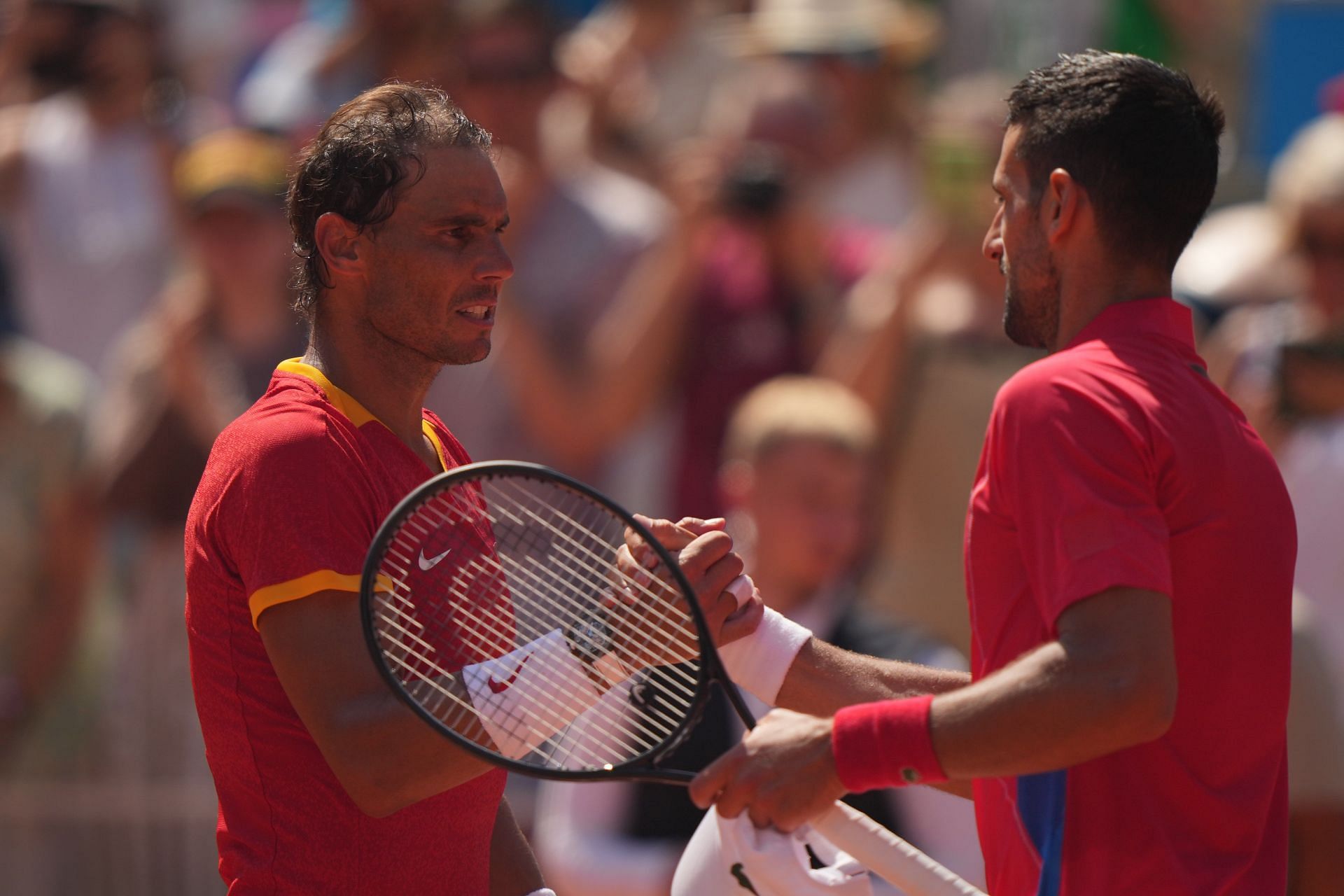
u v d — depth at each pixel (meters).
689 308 18.09
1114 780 7.95
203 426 17.75
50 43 20.55
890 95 20.38
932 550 16.95
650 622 8.85
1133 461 7.62
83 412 18.27
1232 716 8.00
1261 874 8.28
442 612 8.63
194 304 18.08
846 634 13.46
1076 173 8.18
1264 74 22.34
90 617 17.66
